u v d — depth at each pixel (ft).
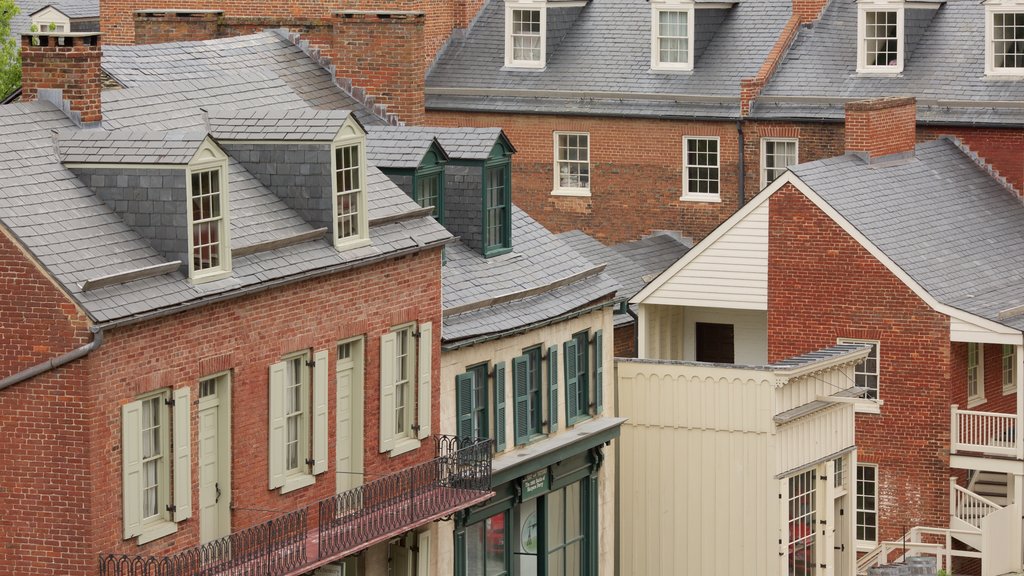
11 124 183.42
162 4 375.66
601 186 368.48
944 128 337.93
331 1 367.45
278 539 185.16
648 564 256.73
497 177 240.32
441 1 381.60
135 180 178.50
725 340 317.22
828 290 286.87
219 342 181.16
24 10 442.09
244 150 200.03
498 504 228.63
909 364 282.15
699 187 361.92
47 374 166.71
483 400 228.63
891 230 289.53
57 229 172.14
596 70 371.35
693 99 359.87
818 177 291.58
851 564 266.98
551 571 242.37
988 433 279.08
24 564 169.17
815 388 257.75
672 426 254.47
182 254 177.78
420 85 265.34
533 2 374.43
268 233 192.34
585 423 247.09
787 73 357.00
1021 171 332.39
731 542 252.01
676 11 366.02
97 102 194.59
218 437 183.93
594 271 251.80
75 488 167.32
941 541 279.49
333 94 262.67
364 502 200.03
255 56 254.27
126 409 169.78
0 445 168.45
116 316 167.22
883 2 350.23
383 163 227.81
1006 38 342.03
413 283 211.00
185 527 178.81
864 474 287.28
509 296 232.12
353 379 203.51
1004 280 296.51
